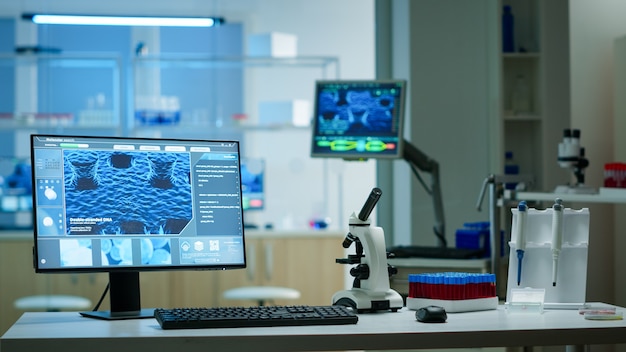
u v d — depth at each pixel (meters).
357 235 2.40
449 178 5.23
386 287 2.37
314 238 5.71
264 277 5.65
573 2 5.23
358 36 5.93
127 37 6.02
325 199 5.93
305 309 2.20
